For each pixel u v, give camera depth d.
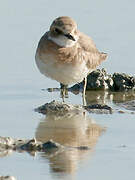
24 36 22.34
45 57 16.33
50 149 12.51
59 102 16.20
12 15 24.77
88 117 15.28
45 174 11.11
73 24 16.28
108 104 16.67
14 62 20.06
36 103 16.56
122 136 13.62
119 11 25.67
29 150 12.44
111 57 20.59
